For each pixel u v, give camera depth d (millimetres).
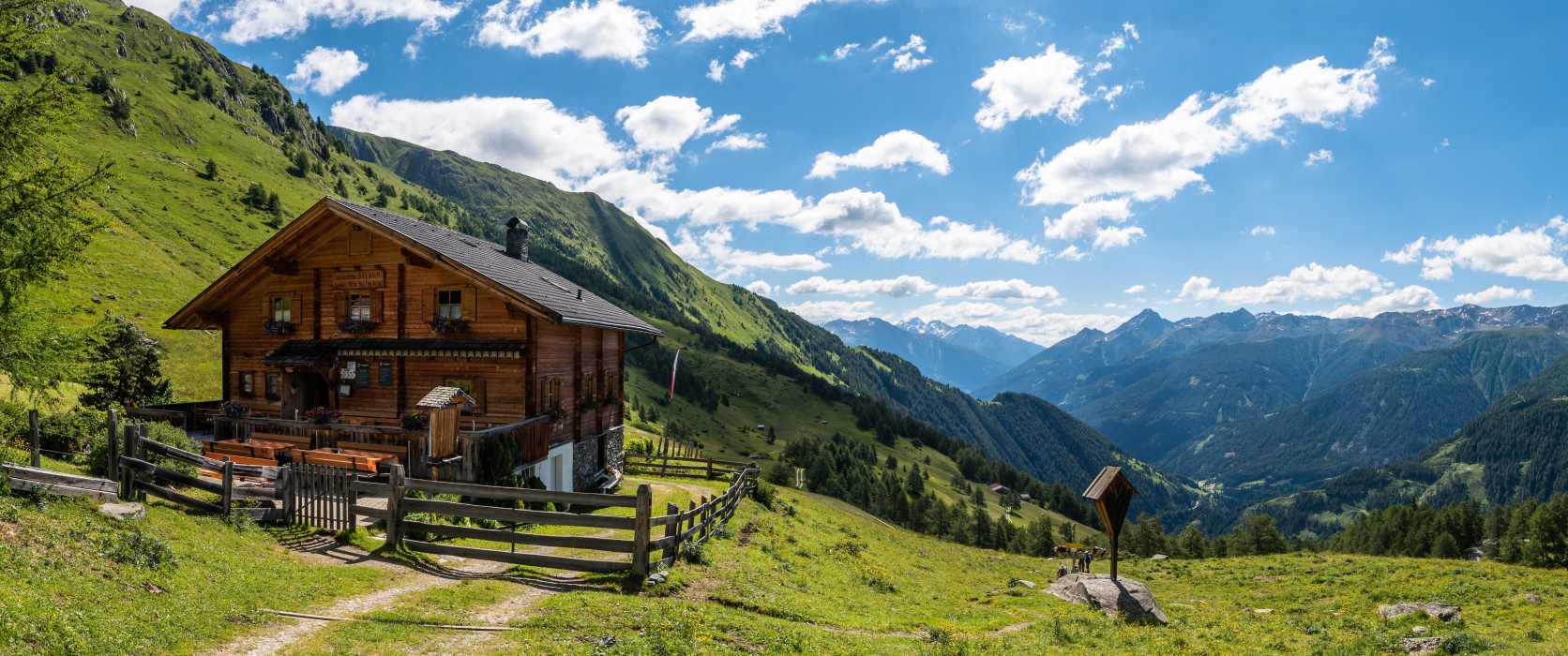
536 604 15086
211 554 15727
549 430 34000
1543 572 44656
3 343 18391
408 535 19250
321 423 31797
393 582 16250
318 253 36562
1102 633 18719
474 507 18125
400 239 32844
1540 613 31234
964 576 38750
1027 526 161125
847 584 24359
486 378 34000
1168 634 19047
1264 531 113438
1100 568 55938
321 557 17641
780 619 16719
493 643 12359
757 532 30078
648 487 17578
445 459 26031
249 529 18672
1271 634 20953
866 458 194750
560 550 20641
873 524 58062
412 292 34969
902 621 19125
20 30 17641
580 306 37062
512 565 18469
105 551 13516
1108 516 24484
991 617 21562
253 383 38375
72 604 10836
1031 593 26812
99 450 22781
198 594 13117
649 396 191250
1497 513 108250
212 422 35875
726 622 14680
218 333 86125
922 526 127500
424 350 33531
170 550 14500
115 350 40375
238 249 154250
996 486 196500
